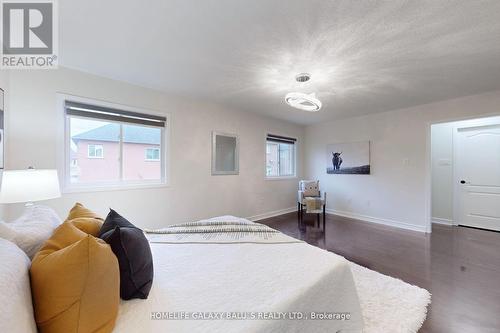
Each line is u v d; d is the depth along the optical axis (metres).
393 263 2.62
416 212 4.00
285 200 5.35
